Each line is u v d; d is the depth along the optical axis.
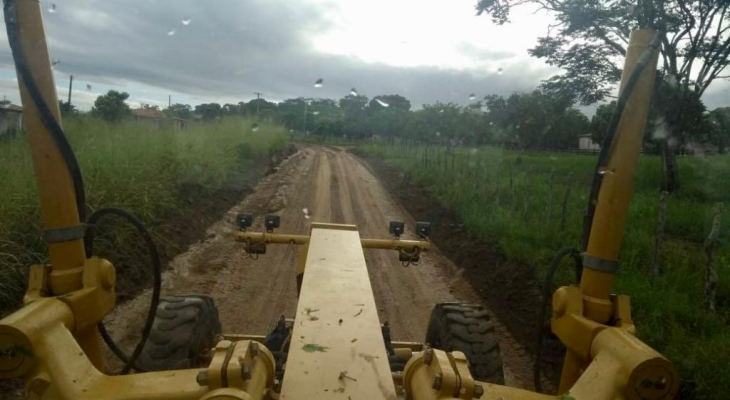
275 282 7.81
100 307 2.77
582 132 28.20
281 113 45.19
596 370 2.45
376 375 2.11
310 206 14.45
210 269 8.20
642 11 14.23
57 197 2.69
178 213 10.27
